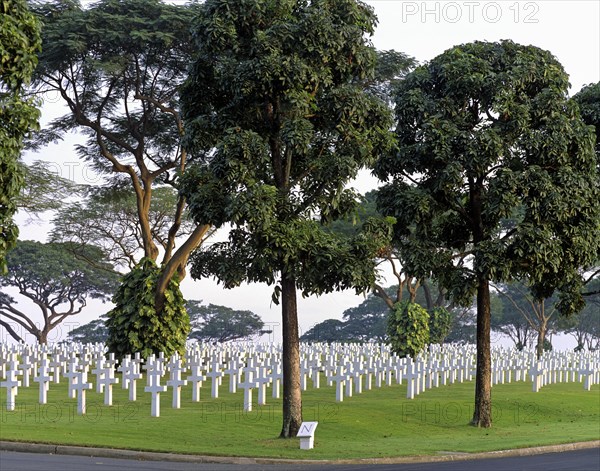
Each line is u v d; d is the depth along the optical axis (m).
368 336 110.31
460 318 103.69
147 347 40.72
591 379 47.44
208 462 19.94
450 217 30.97
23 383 35.19
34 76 42.34
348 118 23.66
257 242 23.17
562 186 27.89
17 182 19.38
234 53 23.75
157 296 40.88
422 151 28.06
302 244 22.94
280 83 23.17
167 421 25.22
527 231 27.38
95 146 48.12
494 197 27.77
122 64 41.59
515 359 50.25
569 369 51.97
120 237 63.03
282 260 23.64
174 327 40.94
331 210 24.84
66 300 83.44
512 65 28.97
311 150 24.44
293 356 24.34
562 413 34.50
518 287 97.31
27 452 19.55
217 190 23.30
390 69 45.31
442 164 28.59
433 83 29.44
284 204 23.30
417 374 36.38
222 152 22.83
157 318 40.84
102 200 50.28
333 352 51.97
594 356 62.88
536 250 27.28
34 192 57.56
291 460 20.52
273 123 24.28
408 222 29.11
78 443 20.27
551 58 29.47
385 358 45.53
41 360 38.00
